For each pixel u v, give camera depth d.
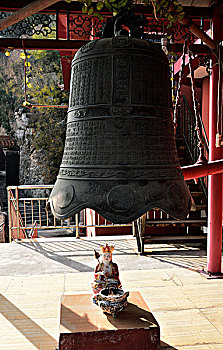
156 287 4.47
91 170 1.56
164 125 1.73
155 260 5.62
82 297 3.29
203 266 5.29
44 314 3.75
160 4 2.13
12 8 3.51
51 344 3.17
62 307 3.05
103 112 1.63
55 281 4.70
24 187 6.68
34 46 3.81
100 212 1.45
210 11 4.23
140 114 1.63
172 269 5.16
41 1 2.04
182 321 3.58
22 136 17.66
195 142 7.64
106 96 1.63
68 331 2.61
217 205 4.91
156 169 1.58
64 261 5.60
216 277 4.79
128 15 1.77
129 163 1.56
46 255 5.92
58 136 17.31
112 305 2.80
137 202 1.47
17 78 17.75
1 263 5.52
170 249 6.16
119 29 1.78
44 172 17.17
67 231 13.32
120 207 1.44
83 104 1.68
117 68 1.64
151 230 6.81
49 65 17.12
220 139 4.13
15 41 3.79
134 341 2.65
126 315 2.88
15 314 3.75
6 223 12.23
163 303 4.00
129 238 6.98
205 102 8.24
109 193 1.47
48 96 17.27
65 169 1.67
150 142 1.64
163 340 3.23
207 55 4.52
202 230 6.91
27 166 17.66
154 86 1.69
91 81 1.67
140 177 1.53
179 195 1.55
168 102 1.78
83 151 1.63
